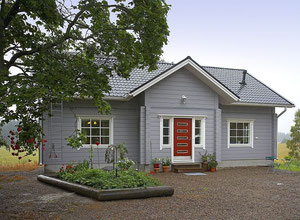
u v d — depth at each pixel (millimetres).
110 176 9250
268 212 7027
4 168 15250
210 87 15367
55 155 12500
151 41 7820
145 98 14117
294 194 9227
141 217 6441
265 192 9500
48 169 13180
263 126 17234
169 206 7398
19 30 8281
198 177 12688
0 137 11898
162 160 14320
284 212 7047
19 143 6824
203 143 15188
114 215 6562
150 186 8664
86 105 13820
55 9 7543
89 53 8562
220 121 15469
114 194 7906
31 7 7047
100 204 7492
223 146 16297
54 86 6172
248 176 13180
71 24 8062
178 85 14750
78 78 7520
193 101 15008
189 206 7445
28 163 17094
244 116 16812
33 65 7660
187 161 14891
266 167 16578
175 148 14758
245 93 17016
